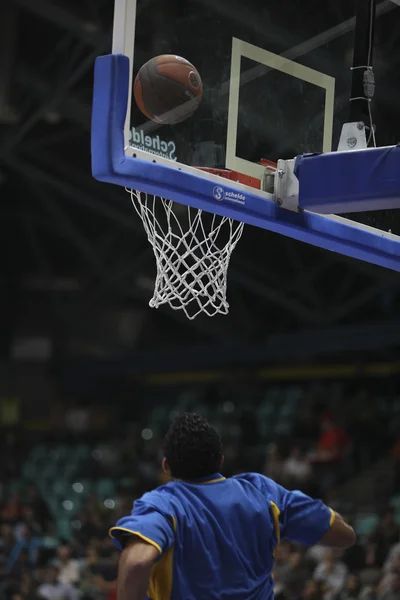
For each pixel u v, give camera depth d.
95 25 11.12
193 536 2.56
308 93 4.18
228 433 16.66
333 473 14.03
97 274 18.42
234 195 3.76
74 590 10.45
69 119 12.91
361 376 17.89
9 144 12.71
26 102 12.39
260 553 2.67
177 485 2.67
